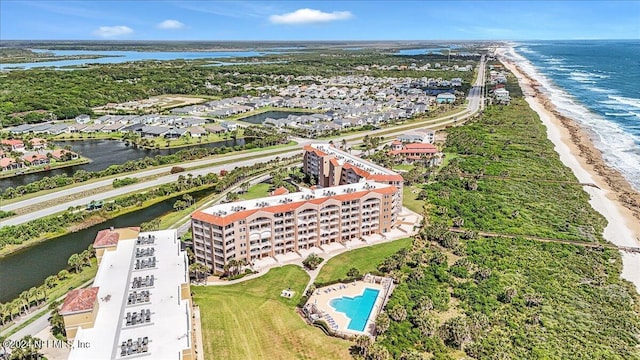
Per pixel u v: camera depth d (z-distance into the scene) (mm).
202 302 136250
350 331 123375
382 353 109500
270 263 161750
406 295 138250
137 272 122750
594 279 147875
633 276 151500
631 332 121750
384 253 168125
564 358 110438
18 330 122188
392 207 185875
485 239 175625
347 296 140375
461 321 120062
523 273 150500
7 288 147500
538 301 133000
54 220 191875
